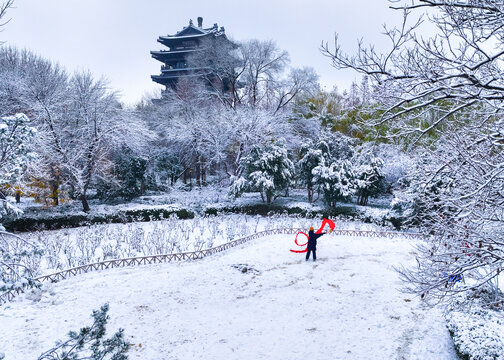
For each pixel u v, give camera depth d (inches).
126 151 1135.6
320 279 498.3
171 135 1239.5
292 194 1259.2
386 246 685.3
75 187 924.0
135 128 1056.8
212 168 1435.8
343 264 566.3
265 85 1520.7
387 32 173.9
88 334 146.8
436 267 202.5
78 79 1019.3
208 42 1611.7
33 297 425.1
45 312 392.8
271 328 363.6
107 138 1002.7
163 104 1619.1
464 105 178.4
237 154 1270.9
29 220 816.3
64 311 396.2
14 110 918.4
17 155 219.5
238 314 396.2
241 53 1493.6
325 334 349.4
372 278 499.5
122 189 1114.1
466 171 193.2
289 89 1451.8
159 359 306.8
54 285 473.7
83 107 1005.8
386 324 365.7
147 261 575.8
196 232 784.9
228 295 447.2
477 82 161.0
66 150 925.8
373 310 399.2
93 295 442.6
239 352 320.2
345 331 354.0
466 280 324.8
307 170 1082.7
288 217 957.2
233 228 815.1
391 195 1132.5
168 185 1293.1
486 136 188.5
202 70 1716.3
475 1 159.2
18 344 323.3
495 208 179.6
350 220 936.3
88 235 682.8
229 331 358.0
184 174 1503.4
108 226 850.8
